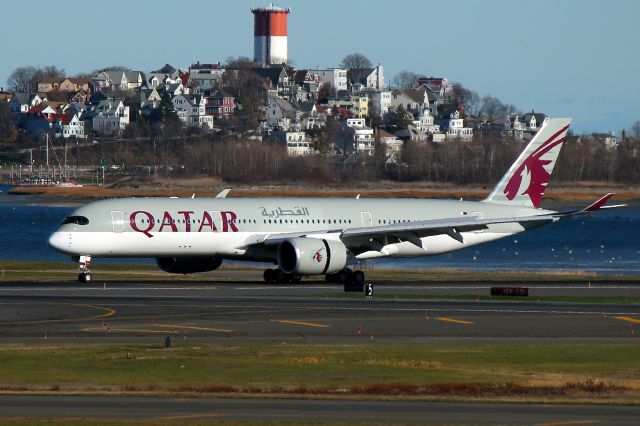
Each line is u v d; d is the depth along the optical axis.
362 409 141.25
